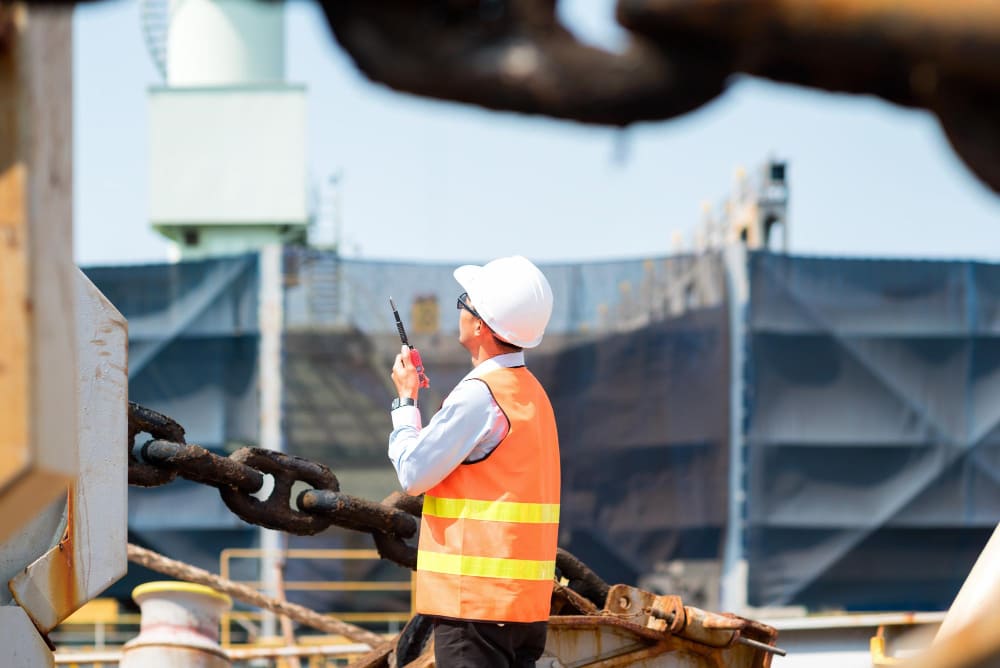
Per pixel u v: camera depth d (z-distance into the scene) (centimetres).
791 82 113
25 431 192
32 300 192
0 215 192
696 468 2006
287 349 2020
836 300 2044
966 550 2020
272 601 795
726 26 110
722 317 2027
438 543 452
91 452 470
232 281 2036
